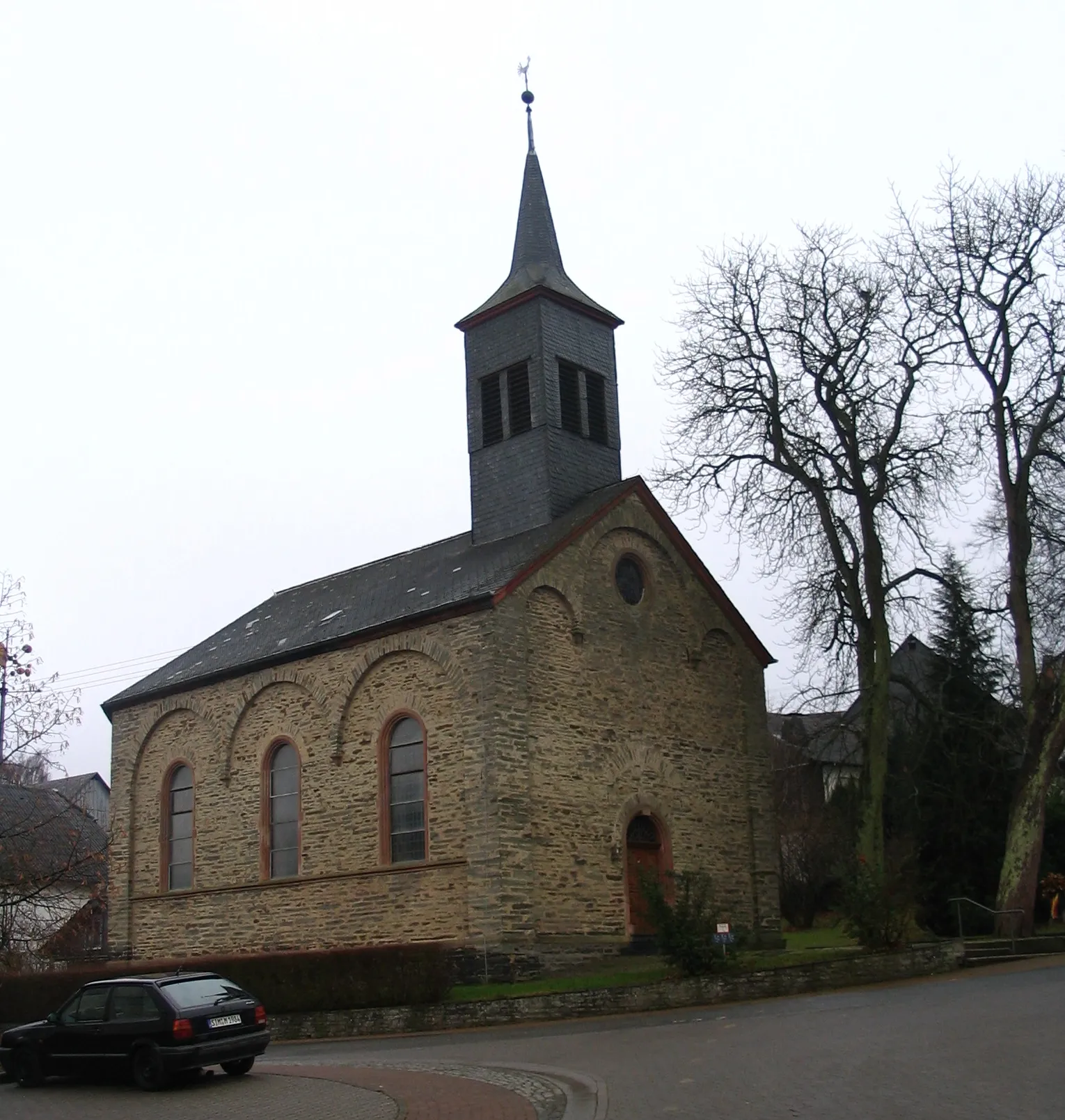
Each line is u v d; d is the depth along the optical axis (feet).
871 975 74.84
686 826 97.66
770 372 103.04
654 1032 56.70
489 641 86.22
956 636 111.75
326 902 93.20
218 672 105.09
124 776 112.98
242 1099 47.73
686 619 103.14
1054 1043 41.50
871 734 95.96
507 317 108.47
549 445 103.40
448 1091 45.11
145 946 107.65
